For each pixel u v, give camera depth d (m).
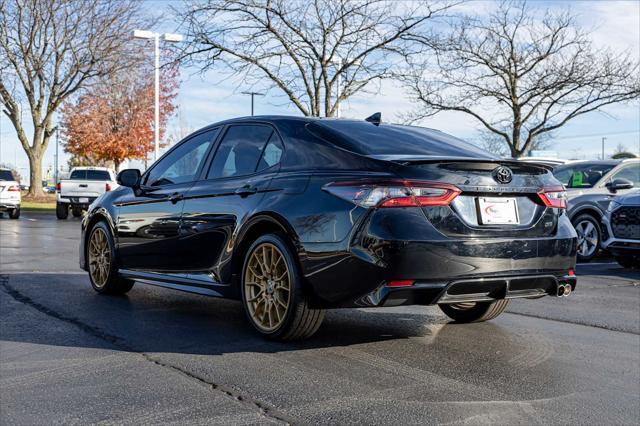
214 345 4.43
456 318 5.41
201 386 3.54
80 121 40.06
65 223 19.88
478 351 4.38
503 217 4.23
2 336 4.64
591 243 10.55
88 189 22.59
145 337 4.64
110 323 5.11
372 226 3.95
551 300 6.50
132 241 5.98
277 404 3.26
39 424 3.00
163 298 6.29
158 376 3.72
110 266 6.24
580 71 21.67
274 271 4.50
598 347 4.56
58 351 4.25
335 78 18.25
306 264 4.22
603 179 10.82
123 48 30.08
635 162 11.11
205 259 5.11
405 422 3.04
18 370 3.83
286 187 4.48
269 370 3.84
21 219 21.95
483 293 4.19
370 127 4.88
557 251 4.38
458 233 4.04
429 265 3.94
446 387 3.58
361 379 3.69
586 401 3.40
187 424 3.00
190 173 5.55
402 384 3.61
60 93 32.31
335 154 4.37
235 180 4.98
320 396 3.39
